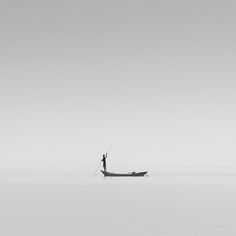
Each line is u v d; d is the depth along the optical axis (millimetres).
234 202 68000
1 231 45656
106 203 67125
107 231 45531
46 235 43938
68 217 53500
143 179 131250
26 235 43969
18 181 119875
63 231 45469
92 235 43781
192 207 62250
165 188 94938
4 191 86312
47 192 84438
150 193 83250
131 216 54438
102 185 103812
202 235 43375
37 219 52250
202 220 51094
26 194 80375
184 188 95500
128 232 44969
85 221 51000
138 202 68688
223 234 43750
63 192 84688
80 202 68438
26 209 60219
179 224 48812
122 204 66000
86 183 111375
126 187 98312
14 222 50188
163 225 48281
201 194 81000
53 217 53594
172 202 68438
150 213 56719
